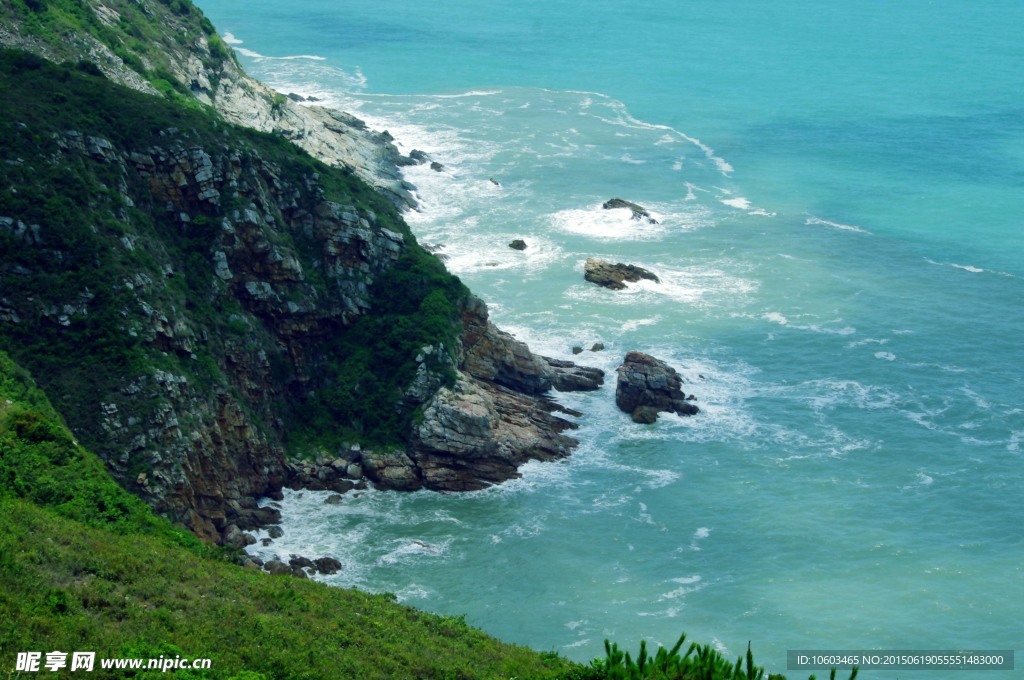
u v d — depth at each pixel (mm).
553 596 105000
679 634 100375
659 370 135750
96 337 107938
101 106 124312
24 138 114875
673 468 124812
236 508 112375
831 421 133875
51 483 89938
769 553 111688
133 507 93562
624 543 113000
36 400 100375
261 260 124812
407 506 118125
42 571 76438
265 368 122500
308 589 88562
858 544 113062
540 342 147250
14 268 108625
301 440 123125
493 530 114500
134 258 113312
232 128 132875
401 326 128250
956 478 123188
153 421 105438
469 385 126500
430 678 77438
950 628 101938
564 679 72500
